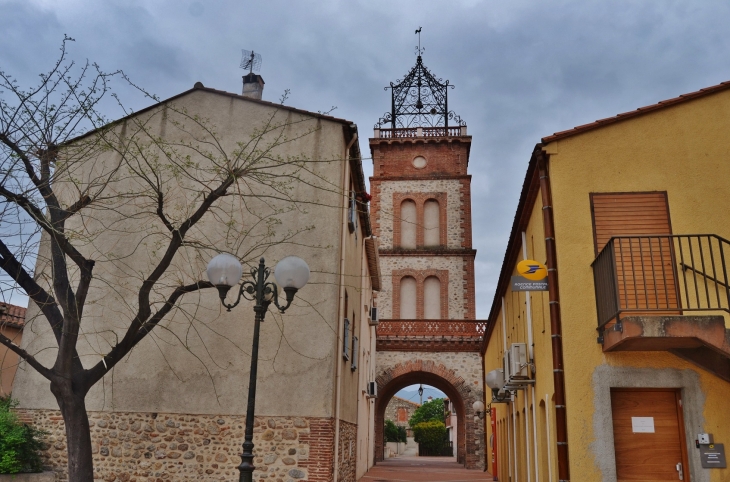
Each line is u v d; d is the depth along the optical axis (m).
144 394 12.73
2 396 13.82
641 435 9.55
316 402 12.34
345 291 14.14
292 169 13.80
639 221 10.09
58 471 12.78
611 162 10.35
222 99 14.47
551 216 10.28
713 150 10.37
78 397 9.67
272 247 13.37
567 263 9.96
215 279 8.31
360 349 19.72
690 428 9.27
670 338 8.46
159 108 14.46
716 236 8.54
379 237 36.19
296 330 12.79
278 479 11.95
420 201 36.81
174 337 12.98
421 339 31.06
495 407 23.97
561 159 10.38
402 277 35.38
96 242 13.86
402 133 38.28
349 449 15.59
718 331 8.33
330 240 13.36
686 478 9.31
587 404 9.41
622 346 9.12
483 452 29.33
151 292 13.28
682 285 9.87
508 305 18.61
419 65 40.03
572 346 9.63
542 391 11.62
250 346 12.80
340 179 13.79
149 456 12.38
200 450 12.30
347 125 14.10
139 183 14.05
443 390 34.34
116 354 9.88
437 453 59.97
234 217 13.57
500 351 21.80
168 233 13.73
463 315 34.44
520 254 14.91
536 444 12.38
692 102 10.60
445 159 37.59
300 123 14.12
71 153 12.57
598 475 9.20
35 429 13.01
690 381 9.37
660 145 10.41
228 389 12.59
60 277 10.21
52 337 13.78
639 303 9.81
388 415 77.56
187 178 13.87
